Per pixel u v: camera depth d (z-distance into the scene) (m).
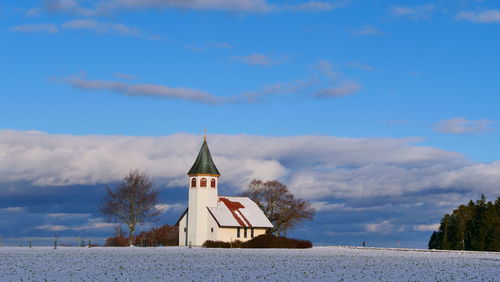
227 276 54.47
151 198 136.88
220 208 134.50
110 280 50.56
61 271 58.06
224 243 126.19
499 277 55.38
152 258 79.06
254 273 57.47
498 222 145.62
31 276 53.12
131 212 135.62
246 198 141.88
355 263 72.25
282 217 150.00
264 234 128.88
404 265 69.56
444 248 155.50
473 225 150.88
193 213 133.62
